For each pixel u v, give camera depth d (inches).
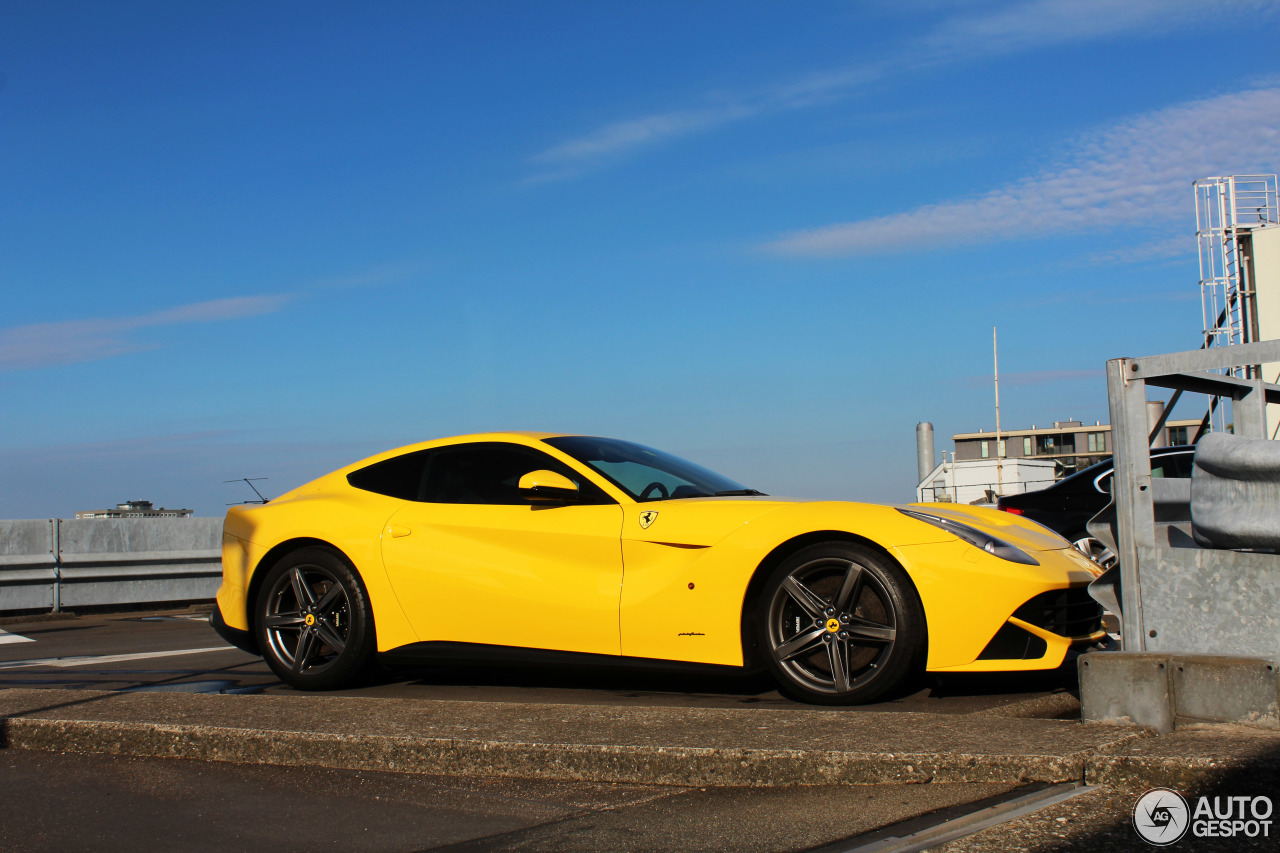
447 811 116.1
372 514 192.5
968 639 149.3
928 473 1048.2
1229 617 122.5
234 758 140.8
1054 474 863.7
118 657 262.7
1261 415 147.1
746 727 132.4
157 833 111.3
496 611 176.6
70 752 148.9
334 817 115.4
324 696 166.1
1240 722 117.6
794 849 98.1
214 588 459.8
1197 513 127.5
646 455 201.8
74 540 424.2
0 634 345.7
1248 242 663.1
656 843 102.2
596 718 141.8
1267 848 89.4
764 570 163.3
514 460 190.7
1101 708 125.9
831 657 157.2
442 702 157.6
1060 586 152.9
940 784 114.7
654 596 165.9
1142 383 130.7
